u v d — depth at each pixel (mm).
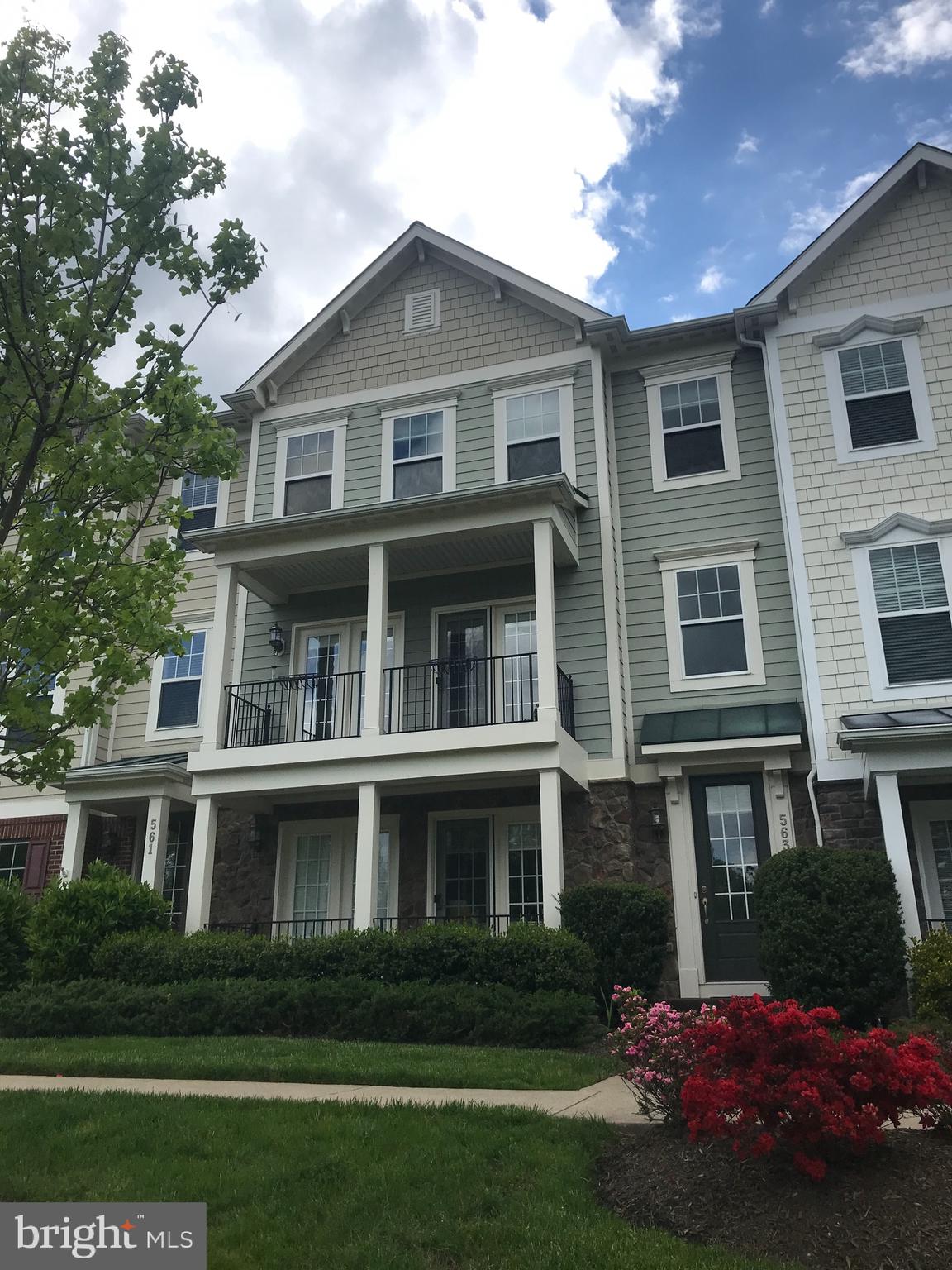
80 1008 10234
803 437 12953
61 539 6965
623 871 11992
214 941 11336
